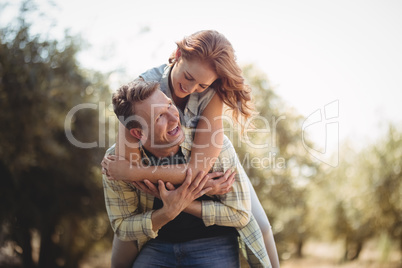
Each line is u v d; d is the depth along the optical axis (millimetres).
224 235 1841
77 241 9172
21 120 7312
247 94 1788
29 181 7988
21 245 8070
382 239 13273
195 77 1624
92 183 8391
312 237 16656
